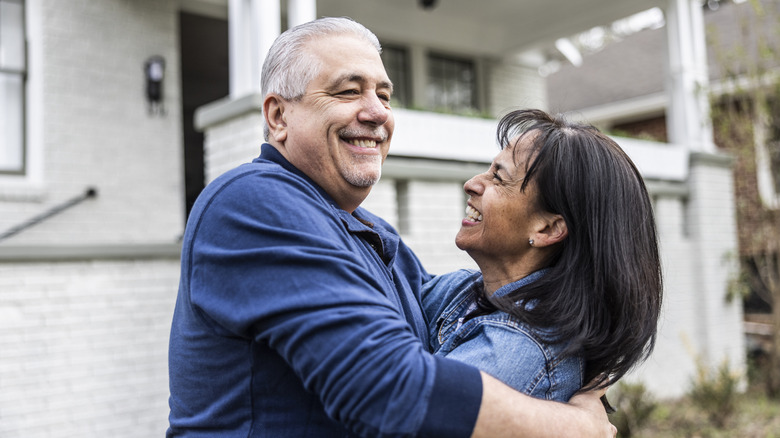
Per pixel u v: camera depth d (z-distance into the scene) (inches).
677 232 255.9
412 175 173.3
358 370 39.9
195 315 47.1
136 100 231.5
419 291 63.5
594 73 533.3
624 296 50.3
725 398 219.8
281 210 45.6
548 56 367.9
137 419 160.6
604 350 50.1
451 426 40.2
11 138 210.4
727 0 435.8
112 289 159.2
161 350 165.0
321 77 53.2
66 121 217.8
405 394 39.7
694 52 273.4
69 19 219.6
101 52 225.1
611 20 297.0
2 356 145.2
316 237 44.5
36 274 149.7
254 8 161.8
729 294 262.1
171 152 238.5
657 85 465.1
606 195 51.9
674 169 256.7
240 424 46.8
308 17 166.1
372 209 166.1
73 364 153.2
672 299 248.5
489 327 49.5
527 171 52.9
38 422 148.1
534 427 42.9
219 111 164.1
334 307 41.4
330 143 53.7
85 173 220.4
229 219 45.9
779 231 289.1
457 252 182.4
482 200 55.0
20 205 208.4
